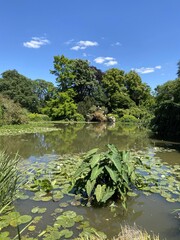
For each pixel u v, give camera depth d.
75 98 34.09
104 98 35.22
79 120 29.27
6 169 3.12
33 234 2.51
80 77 33.75
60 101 29.16
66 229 2.62
